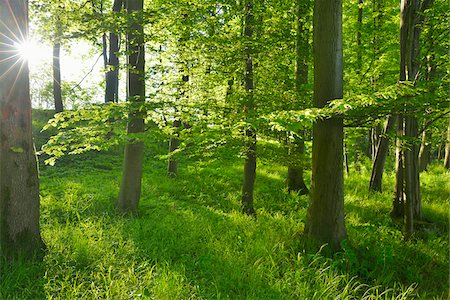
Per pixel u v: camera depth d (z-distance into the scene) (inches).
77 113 265.1
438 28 300.2
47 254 211.9
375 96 203.8
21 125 206.7
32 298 166.4
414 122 327.6
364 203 413.4
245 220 314.5
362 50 459.2
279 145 347.9
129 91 331.6
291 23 369.7
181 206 363.3
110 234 252.8
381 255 239.0
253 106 309.4
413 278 224.8
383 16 472.4
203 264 209.3
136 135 273.7
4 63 198.2
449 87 238.4
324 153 253.4
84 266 202.5
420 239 293.1
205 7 323.6
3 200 204.4
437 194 464.8
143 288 174.1
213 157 335.9
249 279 194.2
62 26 302.2
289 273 201.9
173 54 318.7
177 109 277.3
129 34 323.6
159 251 228.5
